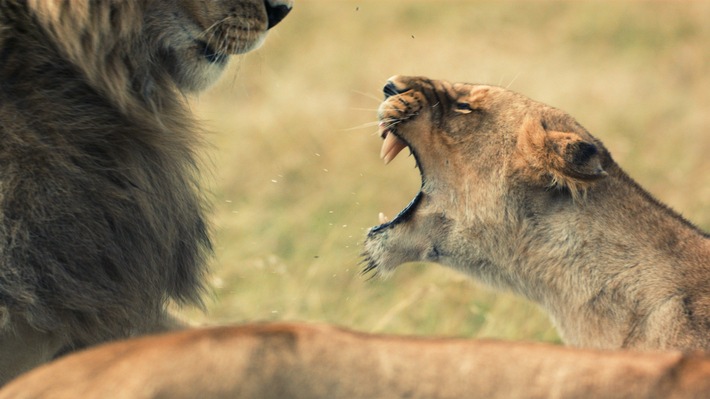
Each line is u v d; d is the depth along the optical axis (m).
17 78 7.61
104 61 8.01
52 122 7.64
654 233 7.86
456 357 4.16
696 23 30.88
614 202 7.96
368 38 29.16
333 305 12.76
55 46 7.80
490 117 8.31
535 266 8.09
